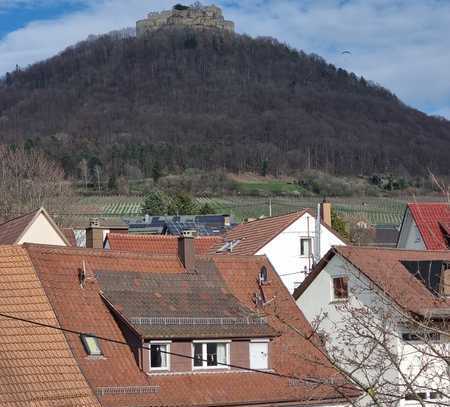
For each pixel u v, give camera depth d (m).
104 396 28.05
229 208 119.06
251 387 31.23
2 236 43.97
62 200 85.25
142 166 155.12
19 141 153.75
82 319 30.30
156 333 29.97
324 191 137.12
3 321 28.73
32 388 26.94
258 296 35.19
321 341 28.98
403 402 32.75
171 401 29.22
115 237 52.28
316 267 40.25
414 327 26.34
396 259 39.38
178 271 34.53
